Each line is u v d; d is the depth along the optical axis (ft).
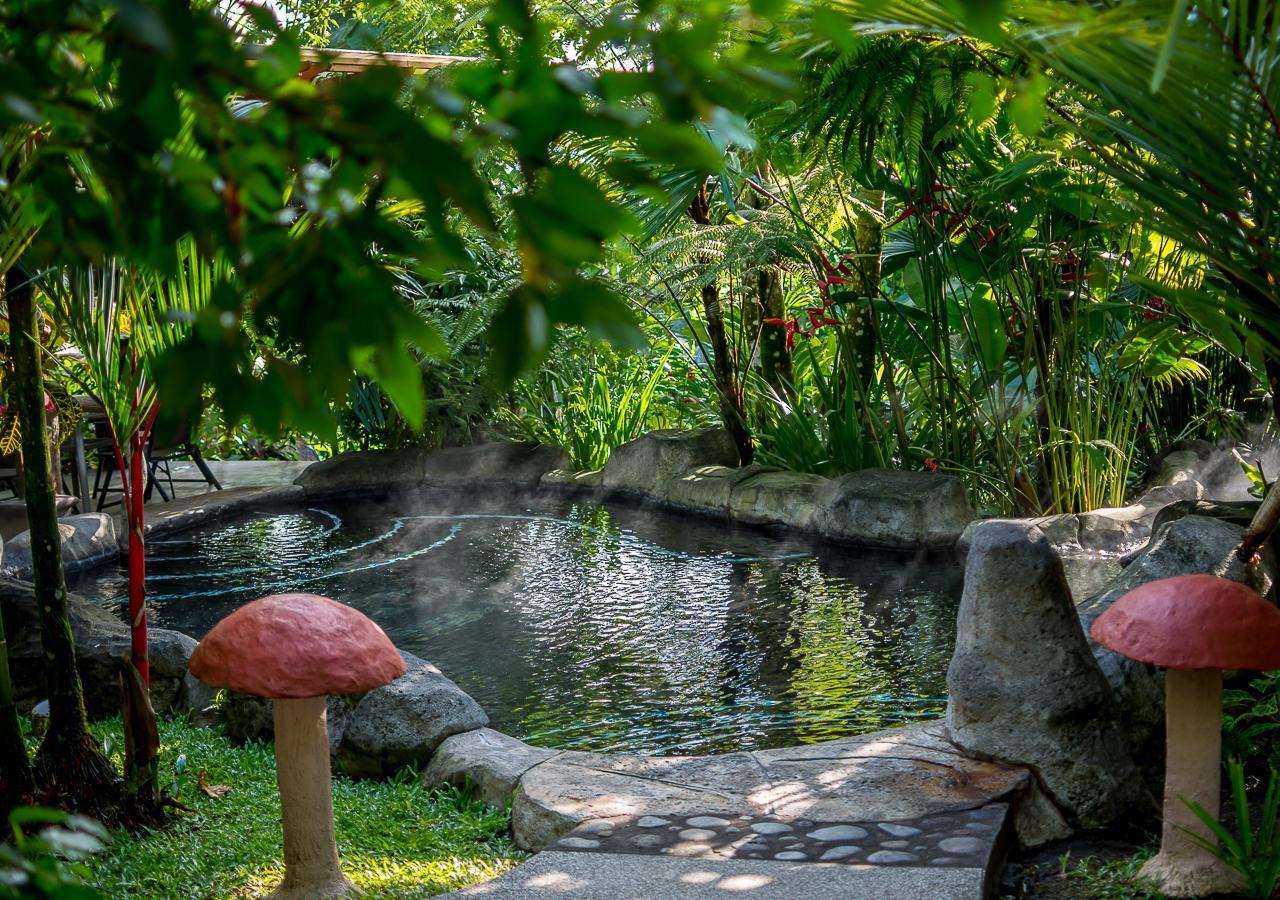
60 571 11.20
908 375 29.99
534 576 22.84
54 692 11.18
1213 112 7.13
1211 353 26.50
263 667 9.23
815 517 25.22
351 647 9.53
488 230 2.73
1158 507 22.57
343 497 33.42
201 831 11.18
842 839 9.87
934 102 14.46
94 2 2.80
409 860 10.50
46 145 3.31
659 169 20.30
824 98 12.57
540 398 36.63
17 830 3.71
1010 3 5.54
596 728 14.33
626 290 26.58
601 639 18.22
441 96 2.76
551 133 2.76
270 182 3.11
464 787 12.22
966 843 9.62
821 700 14.94
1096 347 24.99
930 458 25.64
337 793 12.27
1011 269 23.13
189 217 3.00
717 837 10.06
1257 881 9.00
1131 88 7.15
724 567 22.91
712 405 35.27
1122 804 10.84
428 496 33.37
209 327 2.89
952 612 18.80
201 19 2.77
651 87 2.83
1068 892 9.63
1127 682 11.62
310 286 2.93
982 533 11.56
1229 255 8.66
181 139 5.62
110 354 10.61
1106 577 19.12
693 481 29.12
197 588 22.85
